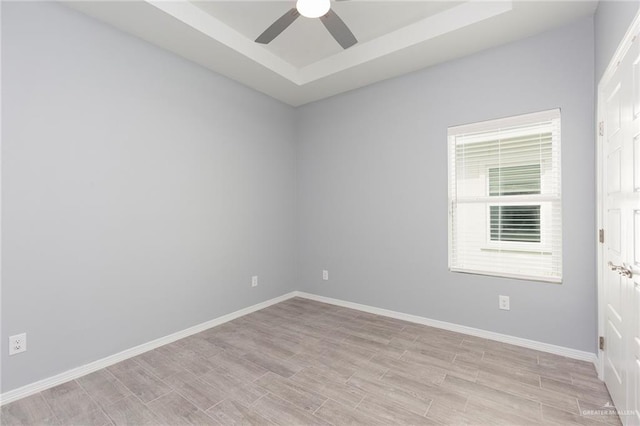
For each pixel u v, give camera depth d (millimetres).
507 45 2676
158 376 2227
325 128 3941
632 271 1521
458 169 2977
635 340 1493
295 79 3484
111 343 2408
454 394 1980
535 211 2602
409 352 2562
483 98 2801
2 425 1733
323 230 3986
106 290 2383
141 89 2605
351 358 2475
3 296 1913
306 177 4156
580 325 2395
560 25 2430
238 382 2143
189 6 2436
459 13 2469
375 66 3094
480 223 2863
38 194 2045
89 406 1890
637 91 1438
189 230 2971
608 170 1964
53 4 2111
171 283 2820
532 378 2146
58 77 2133
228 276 3346
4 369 1917
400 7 2490
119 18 2322
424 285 3172
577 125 2383
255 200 3670
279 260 4008
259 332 3018
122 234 2479
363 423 1728
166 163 2783
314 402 1918
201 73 3078
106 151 2383
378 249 3494
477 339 2793
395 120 3342
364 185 3594
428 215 3135
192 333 2979
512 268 2705
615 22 1740
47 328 2086
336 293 3875
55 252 2121
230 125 3371
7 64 1919
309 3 1842
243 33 2863
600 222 2115
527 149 2629
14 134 1947
